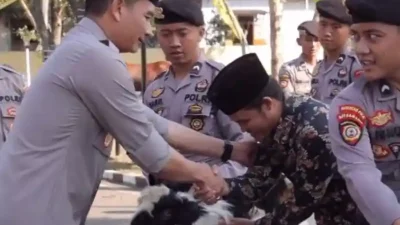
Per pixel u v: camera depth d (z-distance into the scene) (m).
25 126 2.94
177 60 4.51
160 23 4.46
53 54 3.00
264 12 28.84
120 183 11.93
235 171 3.92
